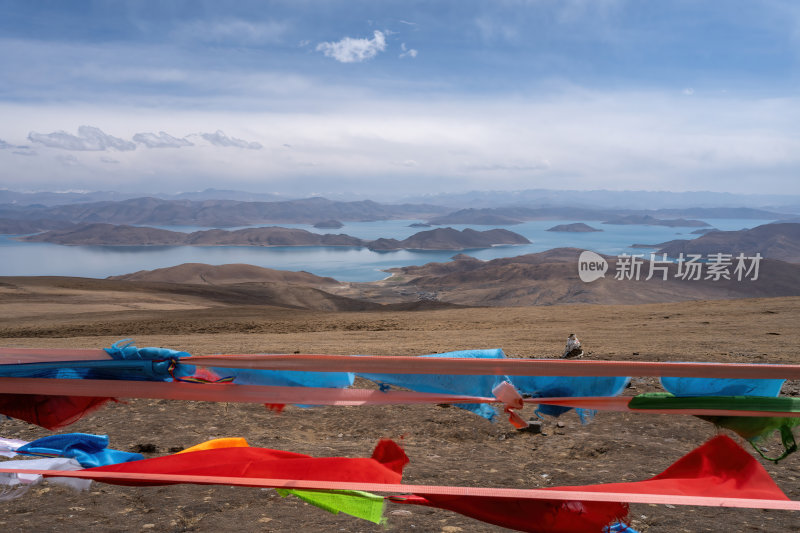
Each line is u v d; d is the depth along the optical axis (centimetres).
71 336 3075
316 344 1964
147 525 330
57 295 7031
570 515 147
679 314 2858
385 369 138
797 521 331
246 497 374
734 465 150
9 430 561
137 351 144
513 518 149
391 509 352
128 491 383
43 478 158
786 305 2908
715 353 1336
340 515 344
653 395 146
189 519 339
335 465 152
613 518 147
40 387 145
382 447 166
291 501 367
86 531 321
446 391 146
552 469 450
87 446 166
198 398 143
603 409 143
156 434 559
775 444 495
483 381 147
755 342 1625
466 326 2889
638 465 458
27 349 149
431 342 1953
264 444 527
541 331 2316
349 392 145
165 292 9850
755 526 324
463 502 150
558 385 145
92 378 146
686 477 150
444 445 541
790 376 132
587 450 508
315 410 662
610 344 1675
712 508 352
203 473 151
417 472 438
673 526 325
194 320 3766
